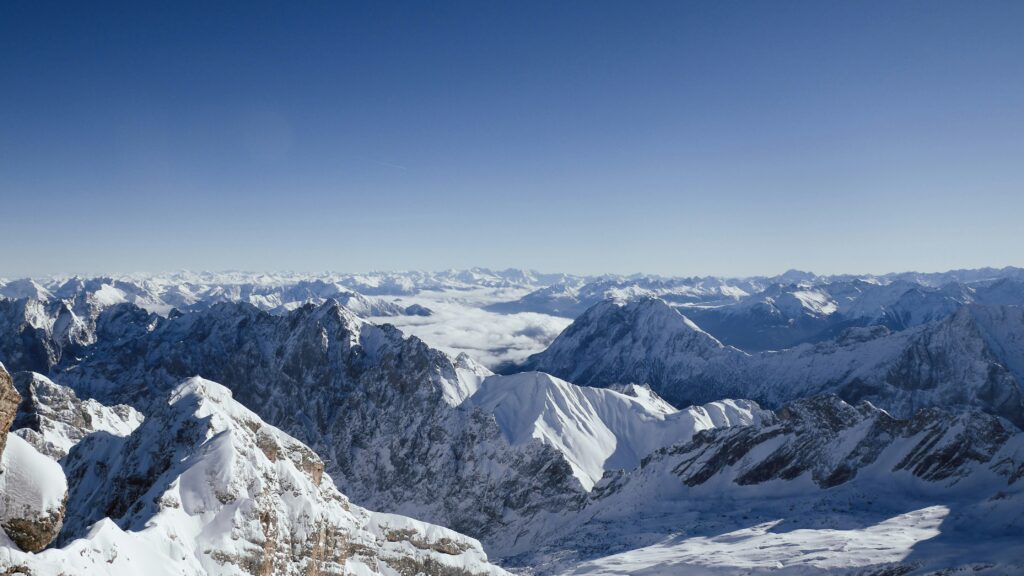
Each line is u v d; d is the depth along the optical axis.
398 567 100.81
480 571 105.81
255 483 87.25
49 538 44.91
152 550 68.75
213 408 122.25
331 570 91.56
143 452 120.62
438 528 108.25
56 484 45.53
